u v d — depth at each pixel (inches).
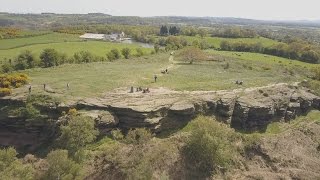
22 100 2522.1
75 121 2281.0
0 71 3508.9
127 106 2539.4
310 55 6063.0
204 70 4222.4
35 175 2174.0
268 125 3070.9
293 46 6471.5
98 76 3454.7
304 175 2566.4
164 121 2640.3
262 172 2559.1
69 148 2268.7
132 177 2165.4
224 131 2667.3
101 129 2439.7
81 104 2549.2
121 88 3016.7
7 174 2038.6
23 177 2097.7
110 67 4072.3
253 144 2751.0
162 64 4564.5
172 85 3255.4
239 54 6156.5
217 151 2496.3
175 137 2605.8
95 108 2544.3
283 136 2989.7
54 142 2397.9
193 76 3747.5
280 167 2632.9
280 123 3171.8
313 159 2817.4
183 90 3102.9
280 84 3730.3
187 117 2728.8
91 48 5300.2
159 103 2677.2
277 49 6574.8
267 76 4143.7
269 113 3009.4
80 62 4370.1
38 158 2341.3
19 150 2417.6
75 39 6284.5
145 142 2427.4
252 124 2970.0
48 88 2797.7
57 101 2539.4
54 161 2127.2
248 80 3737.7
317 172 2647.6
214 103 2871.6
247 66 4697.3
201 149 2491.4
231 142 2709.2
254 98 3107.8
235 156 2630.4
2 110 2488.9
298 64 5580.7
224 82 3535.9
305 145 2965.1
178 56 5167.3
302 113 3457.2
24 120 2453.2
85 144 2374.5
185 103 2755.9
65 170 2128.4
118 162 2279.8
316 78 4493.1
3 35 5738.2
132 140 2397.9
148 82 3319.4
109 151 2346.2
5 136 2480.3
